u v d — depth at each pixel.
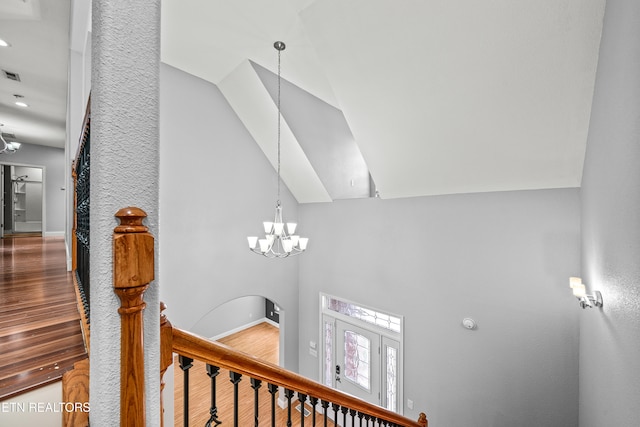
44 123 5.45
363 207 4.55
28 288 2.16
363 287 4.56
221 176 4.35
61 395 1.02
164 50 3.38
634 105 1.29
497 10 2.09
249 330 7.93
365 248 4.54
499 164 3.01
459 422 3.51
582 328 2.66
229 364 0.94
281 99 4.08
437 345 3.71
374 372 4.50
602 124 1.92
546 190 2.94
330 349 5.14
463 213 3.50
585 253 2.54
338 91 3.27
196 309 4.10
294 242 3.53
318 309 5.27
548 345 2.93
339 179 5.05
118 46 0.59
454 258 3.57
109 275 0.58
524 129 2.64
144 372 0.63
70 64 2.94
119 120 0.59
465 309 3.47
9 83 4.08
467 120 2.82
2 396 0.93
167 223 3.79
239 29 2.95
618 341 1.59
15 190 6.64
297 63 3.50
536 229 2.99
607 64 1.78
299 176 4.96
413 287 3.96
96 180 0.58
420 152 3.38
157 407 0.67
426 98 2.83
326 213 5.12
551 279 2.91
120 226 0.59
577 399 2.78
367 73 2.91
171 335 0.76
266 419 4.47
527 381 3.04
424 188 3.78
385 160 3.74
